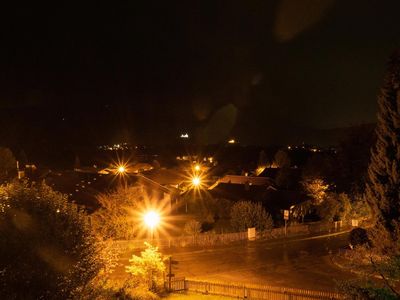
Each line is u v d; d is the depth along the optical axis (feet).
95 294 40.98
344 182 188.65
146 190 162.81
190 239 122.52
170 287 77.71
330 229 153.28
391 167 93.35
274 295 71.61
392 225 90.68
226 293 75.61
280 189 198.70
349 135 190.19
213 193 192.13
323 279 89.86
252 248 120.67
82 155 441.68
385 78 96.02
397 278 36.14
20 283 32.32
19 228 33.78
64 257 34.68
